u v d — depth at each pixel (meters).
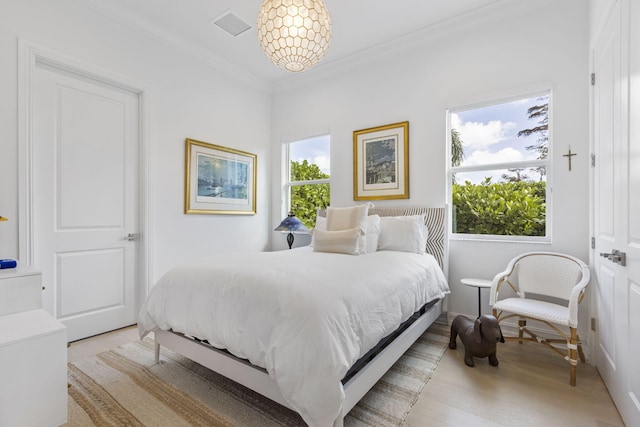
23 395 1.21
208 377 1.88
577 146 2.36
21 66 2.15
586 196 2.32
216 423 1.46
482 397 1.67
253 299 1.48
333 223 2.87
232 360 1.55
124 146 2.80
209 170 3.48
